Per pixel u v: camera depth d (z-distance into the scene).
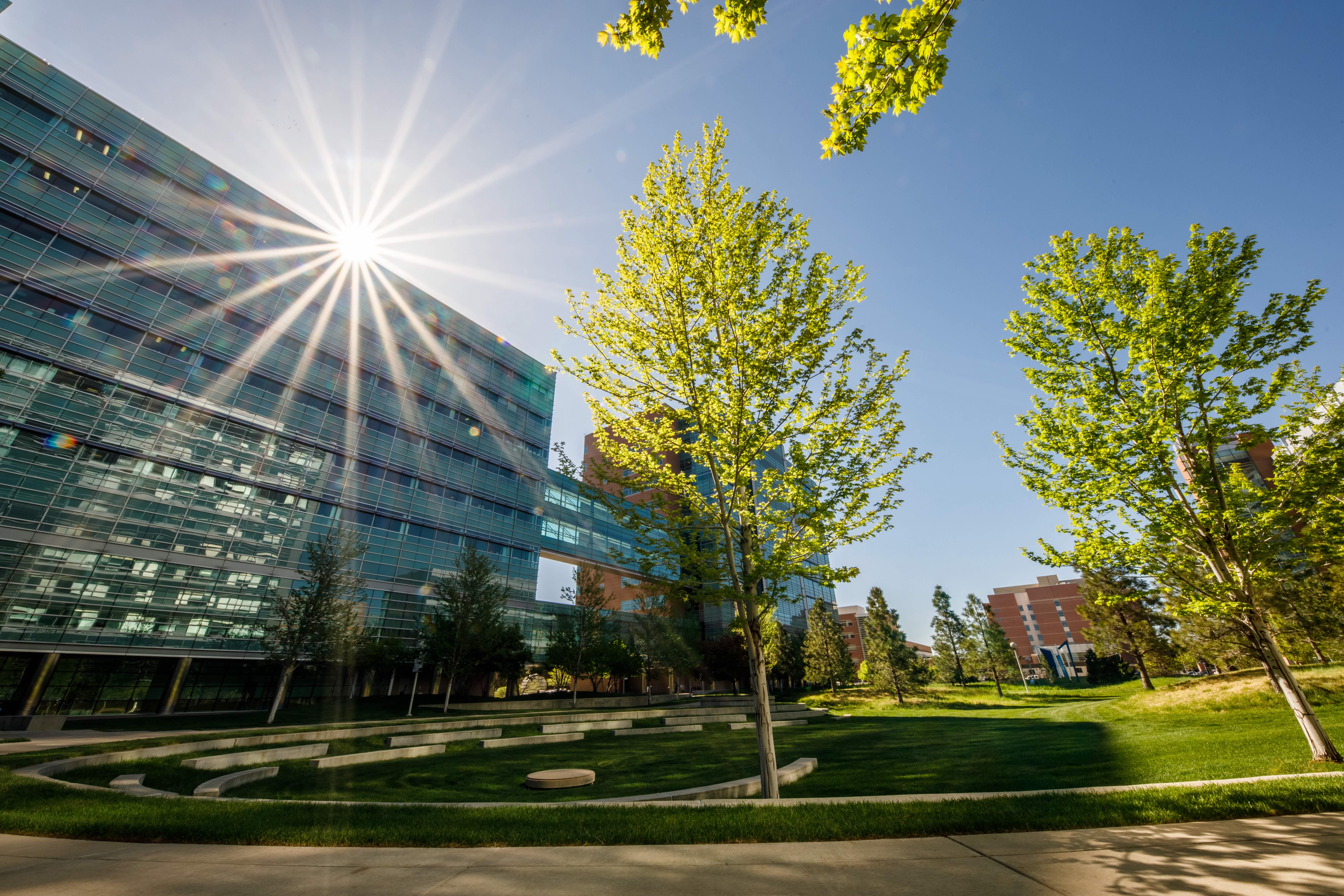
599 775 14.61
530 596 49.50
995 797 7.04
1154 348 11.22
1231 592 10.99
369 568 39.16
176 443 32.31
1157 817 5.91
